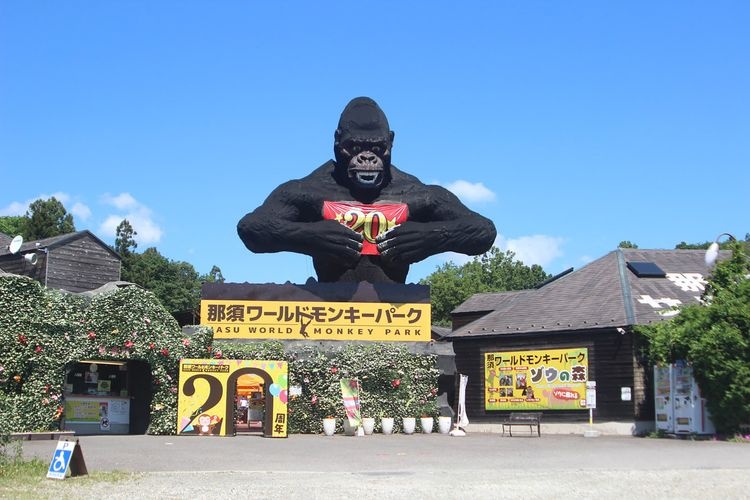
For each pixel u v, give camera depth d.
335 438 24.06
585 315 30.19
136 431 24.41
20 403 21.33
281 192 27.98
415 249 27.61
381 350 27.09
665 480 13.31
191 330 25.33
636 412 27.94
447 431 27.06
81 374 24.59
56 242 40.72
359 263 28.25
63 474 12.64
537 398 30.62
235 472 14.24
